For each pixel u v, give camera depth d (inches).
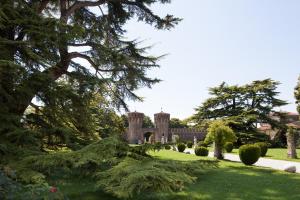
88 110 524.4
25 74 404.8
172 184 269.4
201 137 2482.8
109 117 619.2
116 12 640.4
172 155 914.7
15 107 443.5
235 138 806.5
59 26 420.2
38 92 459.5
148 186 253.3
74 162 309.3
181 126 3203.7
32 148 386.3
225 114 1754.4
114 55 541.0
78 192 311.4
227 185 380.5
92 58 575.8
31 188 219.0
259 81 1732.3
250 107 1718.8
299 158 967.6
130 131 2511.1
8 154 355.9
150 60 609.6
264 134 1668.3
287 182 414.6
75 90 494.6
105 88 558.3
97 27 613.3
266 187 375.2
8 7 401.1
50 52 446.0
